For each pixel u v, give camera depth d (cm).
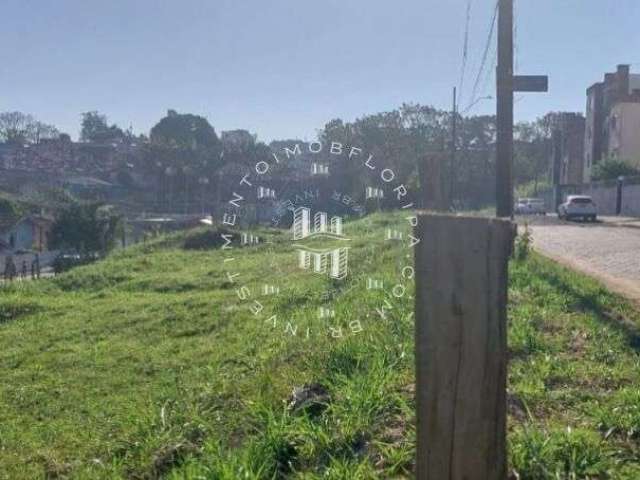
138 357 902
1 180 5781
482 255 246
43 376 852
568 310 788
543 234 2359
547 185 6016
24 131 7919
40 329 1128
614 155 4978
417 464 255
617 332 680
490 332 246
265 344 814
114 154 6481
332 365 590
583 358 594
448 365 248
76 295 1476
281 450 430
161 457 495
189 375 770
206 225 2472
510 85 1141
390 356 579
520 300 823
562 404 474
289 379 602
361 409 453
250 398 572
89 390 781
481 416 248
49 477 540
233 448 462
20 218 4612
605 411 446
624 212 4134
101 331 1086
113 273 1702
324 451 421
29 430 657
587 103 5653
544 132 6775
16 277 3131
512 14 1141
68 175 5825
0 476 539
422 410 252
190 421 544
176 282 1499
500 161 1147
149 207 4725
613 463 377
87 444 589
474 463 248
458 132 2561
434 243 249
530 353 602
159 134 5412
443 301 248
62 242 3841
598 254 1628
